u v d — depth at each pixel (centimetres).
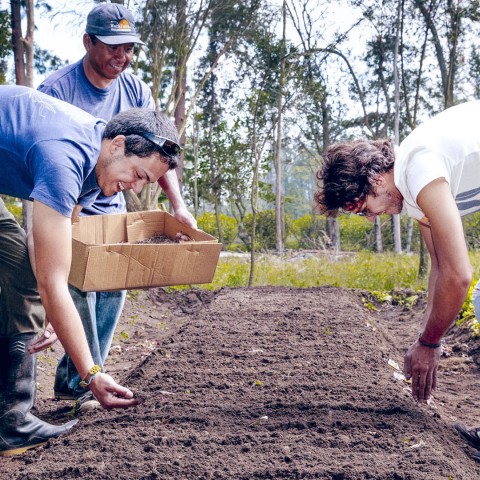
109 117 413
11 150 249
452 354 558
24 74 1269
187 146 2111
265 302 723
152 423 306
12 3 1241
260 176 1533
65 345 252
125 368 555
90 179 266
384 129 2514
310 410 313
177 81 1255
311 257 1225
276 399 333
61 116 255
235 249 2280
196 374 390
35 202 242
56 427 338
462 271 238
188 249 329
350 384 360
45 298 245
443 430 302
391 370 411
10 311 317
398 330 712
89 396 400
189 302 914
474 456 287
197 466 252
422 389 291
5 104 257
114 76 398
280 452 265
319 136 2661
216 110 2273
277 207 1916
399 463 250
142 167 259
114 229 395
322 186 279
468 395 438
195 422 304
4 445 320
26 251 313
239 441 278
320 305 687
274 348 464
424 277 991
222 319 599
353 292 915
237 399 338
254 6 1411
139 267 321
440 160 247
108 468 253
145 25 1180
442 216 238
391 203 275
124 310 798
